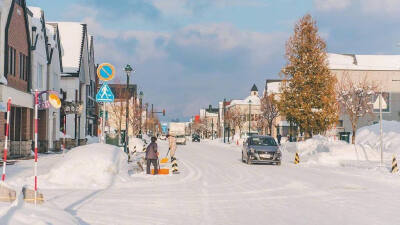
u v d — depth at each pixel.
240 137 88.06
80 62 49.03
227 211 10.89
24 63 29.97
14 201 8.46
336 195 13.91
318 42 43.41
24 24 29.81
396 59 78.38
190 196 13.53
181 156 36.72
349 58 78.25
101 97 20.30
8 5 26.27
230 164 27.80
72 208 10.84
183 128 74.56
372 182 17.78
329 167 25.86
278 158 27.27
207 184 16.92
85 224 8.85
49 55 35.66
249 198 13.20
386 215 10.36
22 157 27.86
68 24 52.44
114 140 43.56
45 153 33.28
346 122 70.25
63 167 16.75
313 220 9.73
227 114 112.75
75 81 47.75
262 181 18.00
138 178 18.62
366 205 11.90
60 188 15.07
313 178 19.28
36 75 31.56
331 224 9.29
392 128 43.38
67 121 47.88
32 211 8.22
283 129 92.38
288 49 44.00
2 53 25.25
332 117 43.03
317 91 43.12
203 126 156.88
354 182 17.75
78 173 16.64
